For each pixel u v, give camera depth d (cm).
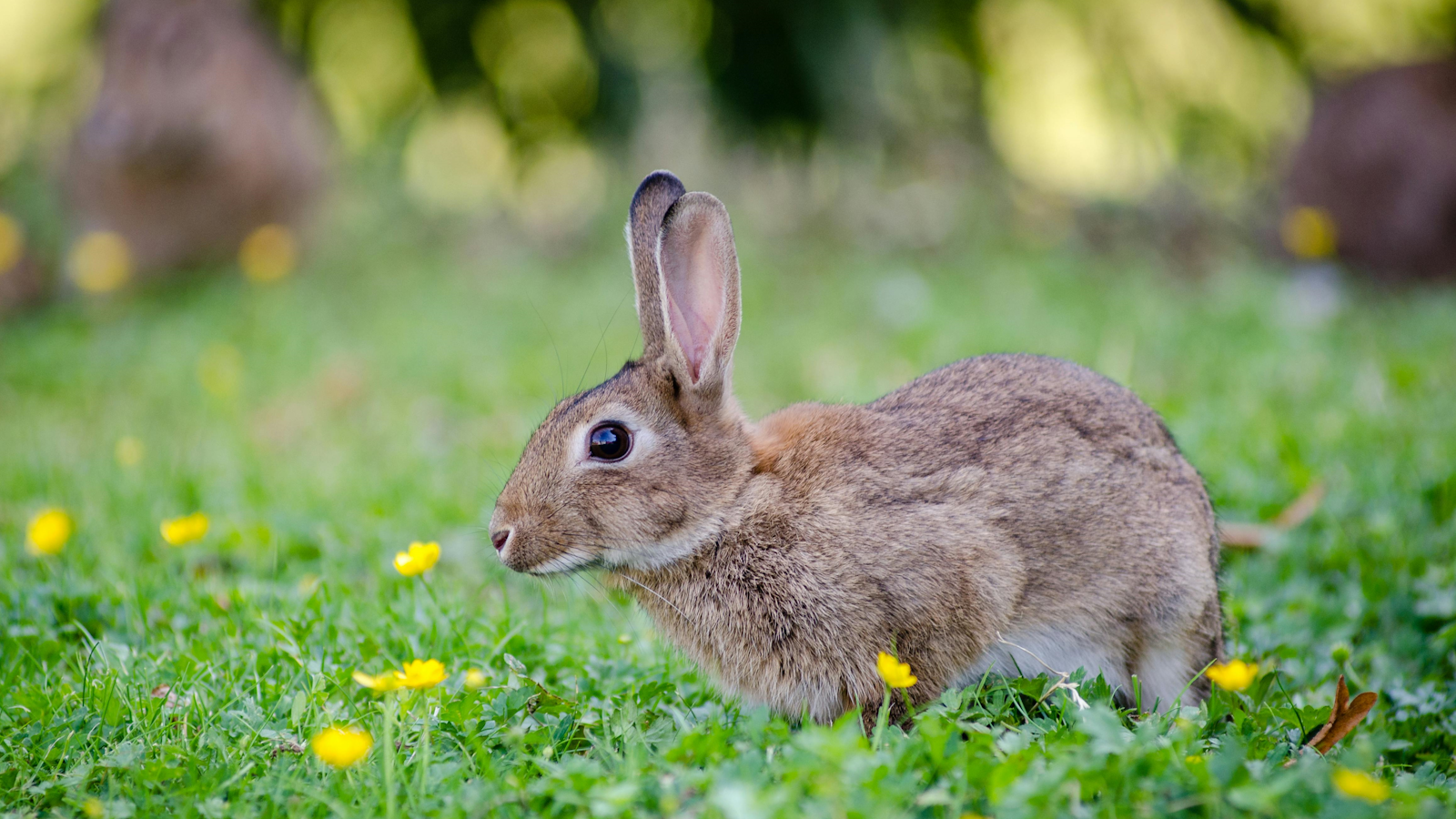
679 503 670
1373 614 840
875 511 660
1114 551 688
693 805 519
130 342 1806
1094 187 2630
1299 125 2550
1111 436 711
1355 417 1166
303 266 2256
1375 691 728
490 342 1739
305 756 589
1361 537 937
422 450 1269
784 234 2397
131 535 994
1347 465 1053
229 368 1581
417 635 768
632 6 2577
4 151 2384
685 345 714
